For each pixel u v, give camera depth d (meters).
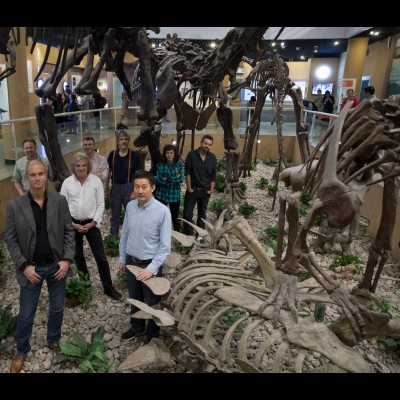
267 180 9.82
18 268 3.09
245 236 3.53
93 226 4.21
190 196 5.85
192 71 6.81
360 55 12.29
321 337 2.57
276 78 6.82
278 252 3.08
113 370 3.30
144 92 4.91
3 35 3.64
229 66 6.42
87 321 4.05
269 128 13.05
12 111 8.64
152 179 3.28
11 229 3.05
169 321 2.88
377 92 12.27
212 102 7.65
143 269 3.28
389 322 2.80
